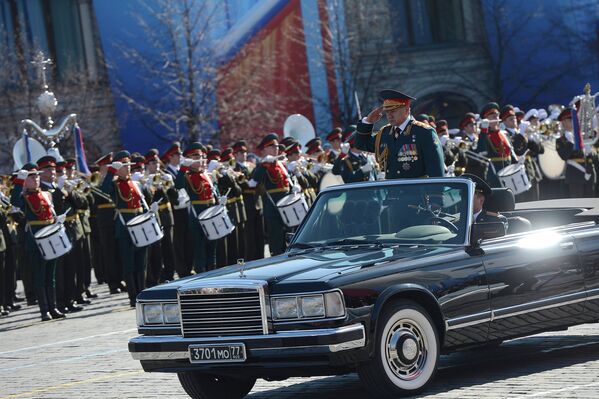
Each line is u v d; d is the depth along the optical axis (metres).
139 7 47.75
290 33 49.19
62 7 49.84
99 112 48.69
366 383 10.17
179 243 25.17
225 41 47.97
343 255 10.83
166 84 47.97
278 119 48.88
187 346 10.33
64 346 17.05
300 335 9.85
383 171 12.80
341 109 49.88
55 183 23.39
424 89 52.94
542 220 13.02
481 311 10.80
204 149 25.83
